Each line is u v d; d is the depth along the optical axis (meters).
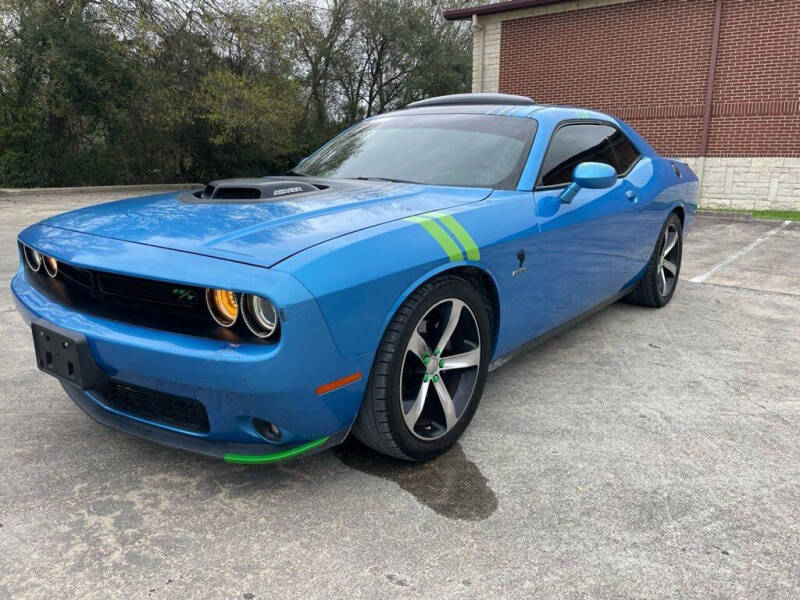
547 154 2.99
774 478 2.27
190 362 1.77
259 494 2.13
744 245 7.74
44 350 2.10
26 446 2.42
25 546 1.83
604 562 1.80
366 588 1.68
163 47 17.58
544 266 2.79
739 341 3.86
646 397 2.99
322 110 25.89
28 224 9.36
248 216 2.14
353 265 1.86
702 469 2.33
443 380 2.43
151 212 2.31
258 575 1.73
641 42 12.03
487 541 1.89
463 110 3.38
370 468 2.31
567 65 12.96
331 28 24.75
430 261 2.09
